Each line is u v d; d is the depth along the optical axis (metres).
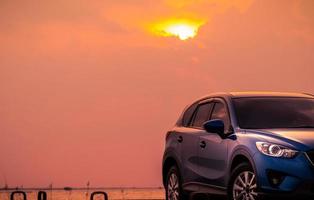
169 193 12.73
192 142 11.83
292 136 10.01
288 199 9.68
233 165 10.52
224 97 11.52
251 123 10.74
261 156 9.88
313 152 9.73
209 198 11.29
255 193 9.97
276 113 10.95
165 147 13.02
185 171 12.01
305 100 11.38
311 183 9.64
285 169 9.73
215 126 10.85
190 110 12.59
